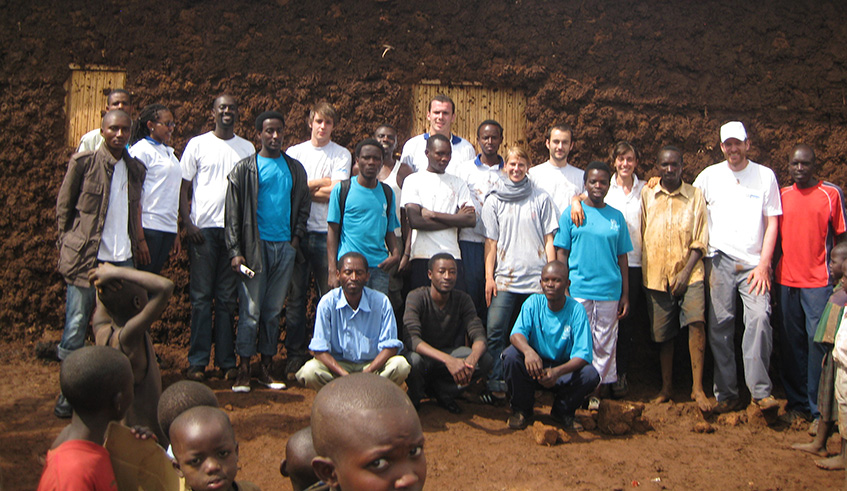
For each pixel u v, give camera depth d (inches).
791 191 239.5
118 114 194.9
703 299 236.2
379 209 226.4
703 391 242.7
